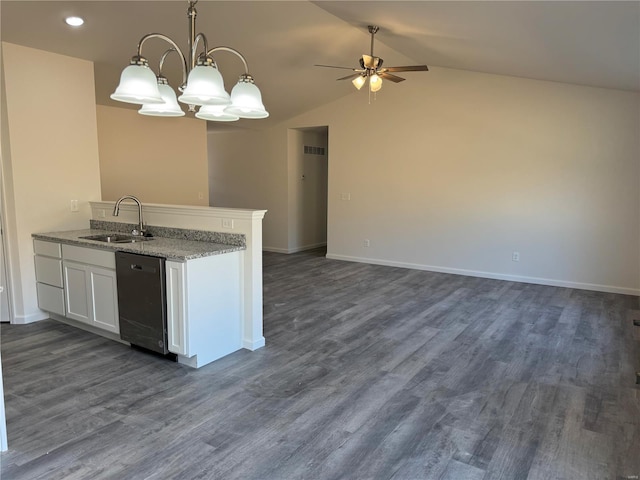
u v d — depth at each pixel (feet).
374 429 7.70
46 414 8.07
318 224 28.71
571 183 17.57
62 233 13.26
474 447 7.20
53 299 12.80
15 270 12.88
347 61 17.97
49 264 12.71
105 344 11.49
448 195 20.31
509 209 18.93
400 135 21.26
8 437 7.34
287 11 13.25
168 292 9.93
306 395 8.90
